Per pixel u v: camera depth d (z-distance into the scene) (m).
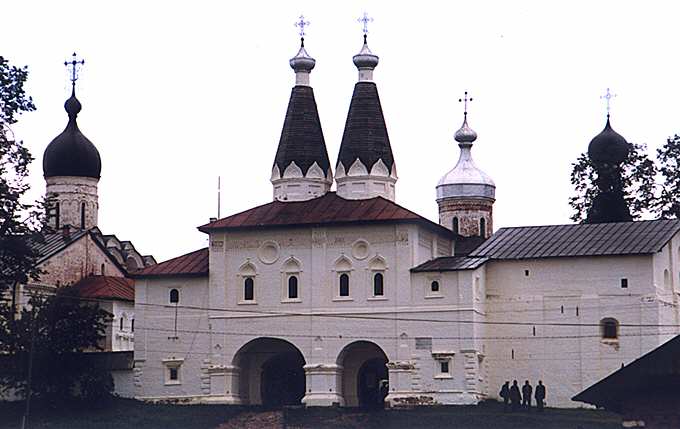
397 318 112.31
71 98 144.50
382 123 122.06
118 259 152.62
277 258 116.06
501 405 110.19
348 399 115.94
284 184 121.56
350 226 114.62
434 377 110.81
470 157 141.00
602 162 142.50
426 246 116.19
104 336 117.62
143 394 117.31
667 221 116.38
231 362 115.88
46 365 112.75
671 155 141.38
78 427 106.38
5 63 107.44
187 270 118.00
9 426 107.00
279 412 110.06
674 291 115.06
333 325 113.94
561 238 116.06
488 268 114.88
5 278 108.19
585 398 73.94
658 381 72.44
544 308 112.88
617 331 111.00
